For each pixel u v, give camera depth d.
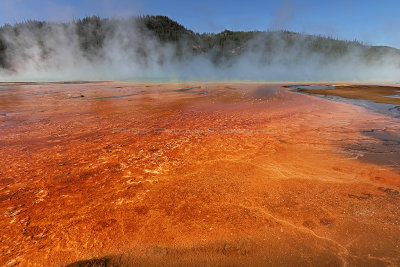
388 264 1.11
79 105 5.89
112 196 1.68
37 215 1.46
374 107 5.58
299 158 2.45
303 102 6.52
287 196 1.70
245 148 2.73
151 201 1.62
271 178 1.98
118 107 5.62
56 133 3.33
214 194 1.72
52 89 10.15
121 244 1.23
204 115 4.70
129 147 2.75
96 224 1.38
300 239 1.28
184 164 2.26
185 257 1.17
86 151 2.61
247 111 5.18
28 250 1.18
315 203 1.61
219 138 3.12
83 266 1.12
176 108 5.53
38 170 2.11
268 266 1.13
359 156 2.52
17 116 4.51
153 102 6.48
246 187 1.83
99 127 3.69
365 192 1.76
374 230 1.34
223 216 1.47
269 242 1.26
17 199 1.63
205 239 1.28
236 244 1.25
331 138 3.16
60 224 1.37
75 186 1.83
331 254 1.18
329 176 2.04
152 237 1.29
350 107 5.59
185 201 1.62
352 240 1.27
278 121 4.17
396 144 2.92
